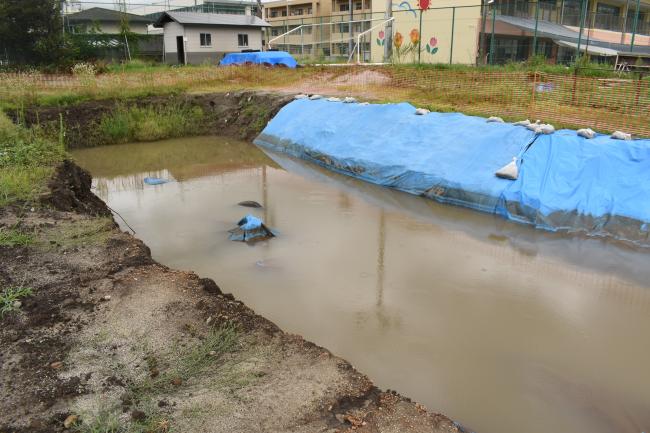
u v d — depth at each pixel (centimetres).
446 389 429
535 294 595
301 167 1225
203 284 505
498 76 1394
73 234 604
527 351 485
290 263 678
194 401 340
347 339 501
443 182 934
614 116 1074
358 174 1102
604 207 769
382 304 570
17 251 548
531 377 448
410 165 1009
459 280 630
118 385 351
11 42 2517
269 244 746
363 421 331
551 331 519
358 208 913
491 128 980
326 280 628
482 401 416
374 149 1111
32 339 401
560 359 474
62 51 2517
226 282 621
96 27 3231
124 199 980
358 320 536
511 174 859
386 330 518
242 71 1994
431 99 1366
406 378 443
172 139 1577
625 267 666
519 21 2473
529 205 816
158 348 396
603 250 717
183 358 384
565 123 1027
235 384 359
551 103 1209
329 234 786
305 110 1425
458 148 980
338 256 702
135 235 782
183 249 726
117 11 3834
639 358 477
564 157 854
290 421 326
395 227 816
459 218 852
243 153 1388
